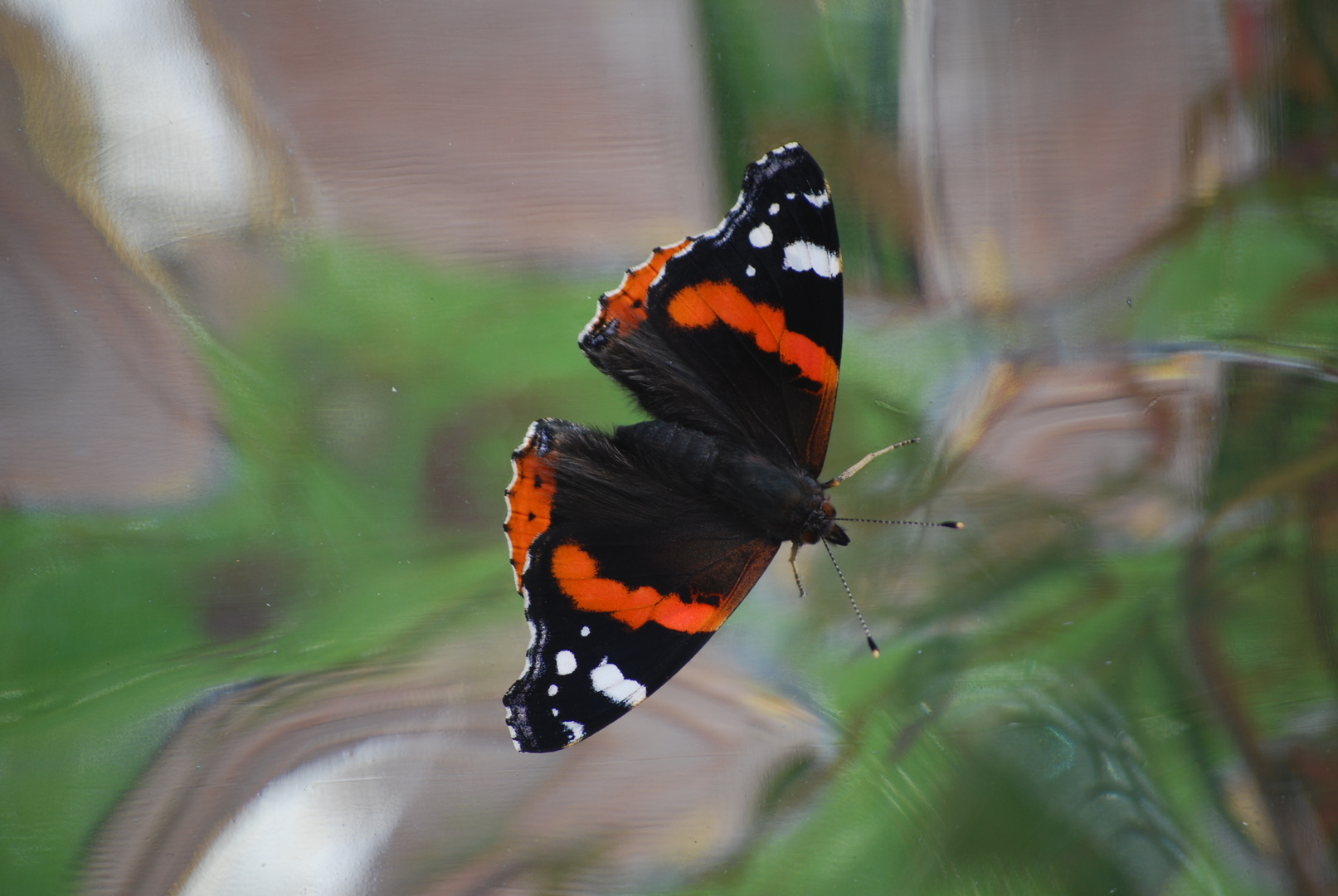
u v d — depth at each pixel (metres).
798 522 0.60
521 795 0.64
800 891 0.63
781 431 0.60
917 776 0.63
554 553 0.60
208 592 0.64
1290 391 0.64
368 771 0.64
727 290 0.60
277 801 0.64
